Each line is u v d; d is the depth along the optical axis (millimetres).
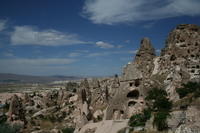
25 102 120375
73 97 111312
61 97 120875
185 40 76625
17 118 80688
